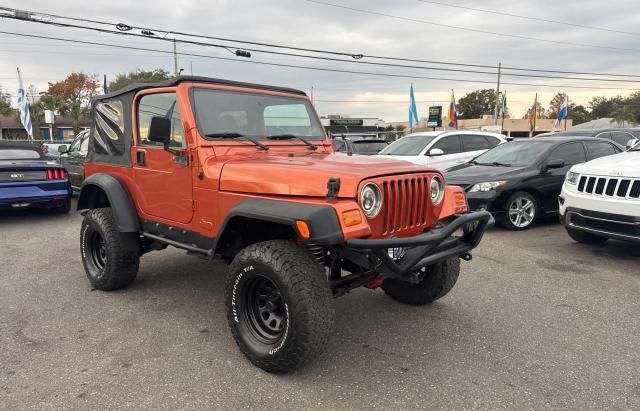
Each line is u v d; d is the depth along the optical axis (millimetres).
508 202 7578
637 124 52688
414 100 27391
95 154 5008
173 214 3971
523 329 3865
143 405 2795
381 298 4586
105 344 3600
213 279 5191
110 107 4672
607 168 5590
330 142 4680
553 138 8602
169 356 3406
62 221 8969
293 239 3482
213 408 2768
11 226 8477
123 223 4312
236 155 3783
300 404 2805
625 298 4559
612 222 5418
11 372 3172
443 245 3400
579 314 4172
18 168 8469
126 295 4688
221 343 3623
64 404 2799
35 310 4297
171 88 3861
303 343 2914
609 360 3336
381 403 2816
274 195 3148
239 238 3582
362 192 2936
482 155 9188
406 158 10547
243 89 4145
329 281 3176
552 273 5367
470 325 3949
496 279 5152
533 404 2799
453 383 3037
